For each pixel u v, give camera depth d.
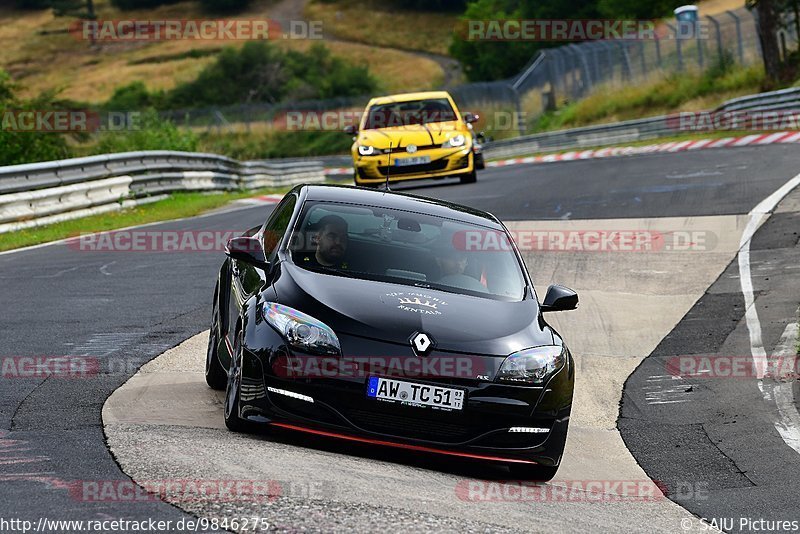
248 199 87.56
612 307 40.34
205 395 24.23
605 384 31.08
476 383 20.28
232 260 25.66
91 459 17.84
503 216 61.09
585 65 196.00
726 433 26.33
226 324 24.06
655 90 173.12
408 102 81.12
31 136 107.25
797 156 82.19
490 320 21.67
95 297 37.38
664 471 23.45
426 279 22.83
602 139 151.38
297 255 22.80
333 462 19.27
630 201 64.88
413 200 25.98
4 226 58.88
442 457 22.25
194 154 91.25
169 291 39.25
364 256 23.00
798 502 20.77
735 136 117.69
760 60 158.38
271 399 20.03
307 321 20.23
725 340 35.28
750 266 45.56
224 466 17.84
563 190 73.25
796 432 25.94
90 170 70.00
